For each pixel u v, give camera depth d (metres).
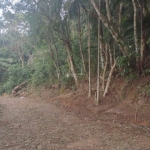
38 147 4.97
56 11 12.49
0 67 29.22
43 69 19.88
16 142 5.35
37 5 12.84
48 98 15.77
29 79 23.59
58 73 16.72
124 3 9.85
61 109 10.71
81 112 9.65
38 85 20.59
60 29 13.70
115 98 9.44
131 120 7.36
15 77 25.14
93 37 12.31
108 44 10.53
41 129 6.62
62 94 14.55
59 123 7.45
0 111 10.09
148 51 9.44
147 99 7.77
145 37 8.64
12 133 6.16
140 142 5.21
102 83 10.67
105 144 5.14
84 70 13.14
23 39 26.27
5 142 5.36
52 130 6.49
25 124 7.31
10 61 31.03
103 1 10.21
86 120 7.90
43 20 13.98
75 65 14.30
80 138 5.66
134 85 9.05
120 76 10.54
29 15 13.27
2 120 7.98
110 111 8.61
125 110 8.08
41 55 20.30
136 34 8.55
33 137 5.77
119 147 4.89
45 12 13.00
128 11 9.95
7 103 13.62
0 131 6.39
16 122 7.64
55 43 17.02
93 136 5.82
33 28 14.39
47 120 7.96
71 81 14.90
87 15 11.31
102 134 5.99
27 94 20.75
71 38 14.82
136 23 8.64
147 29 8.86
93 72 13.03
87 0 11.00
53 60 16.91
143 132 6.07
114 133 6.06
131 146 4.93
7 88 24.77
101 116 8.50
